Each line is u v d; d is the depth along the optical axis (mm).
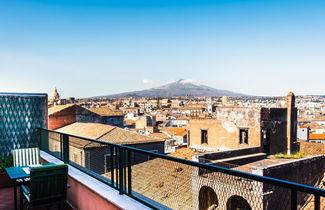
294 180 16391
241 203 8383
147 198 4070
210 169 2922
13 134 10055
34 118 10484
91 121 41219
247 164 20375
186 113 153375
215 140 30125
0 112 9828
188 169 4176
